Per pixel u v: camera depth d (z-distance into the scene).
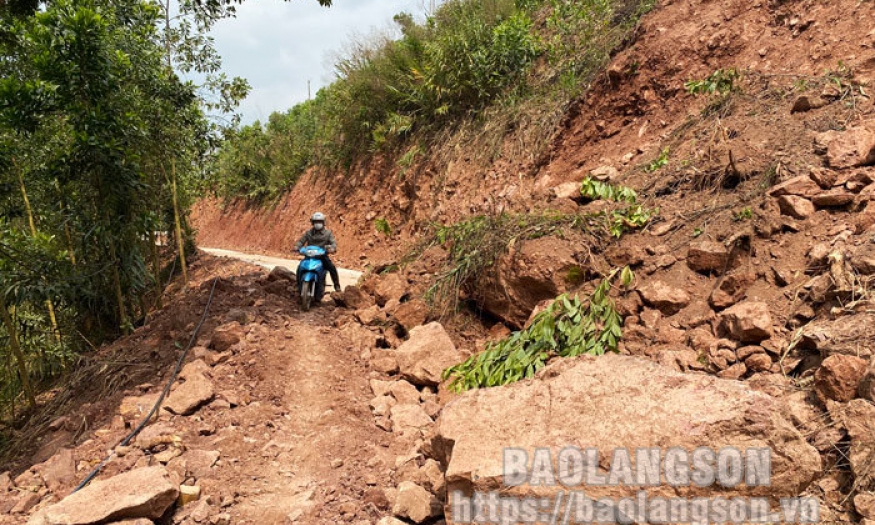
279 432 4.94
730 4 8.62
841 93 6.14
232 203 27.56
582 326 5.00
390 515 3.70
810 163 5.40
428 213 12.18
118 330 8.61
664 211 6.00
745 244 4.99
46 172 7.56
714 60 8.30
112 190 7.58
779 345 4.09
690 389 2.97
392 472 4.26
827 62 6.79
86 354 7.80
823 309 4.14
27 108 6.83
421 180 13.06
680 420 2.81
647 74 8.99
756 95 7.02
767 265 4.78
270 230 22.20
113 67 7.34
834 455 3.09
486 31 12.49
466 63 12.34
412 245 10.23
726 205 5.54
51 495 4.26
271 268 12.36
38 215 8.48
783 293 4.49
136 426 5.02
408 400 5.42
